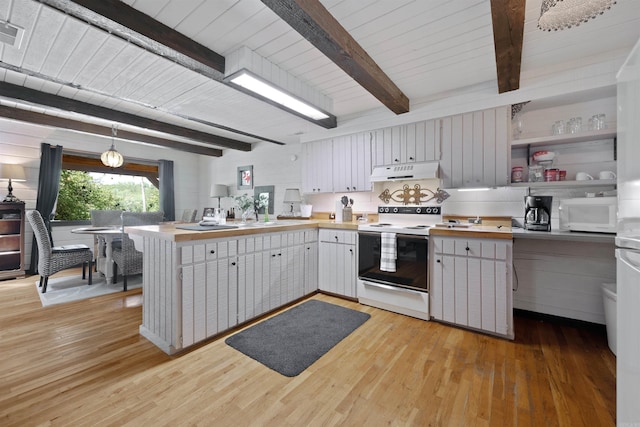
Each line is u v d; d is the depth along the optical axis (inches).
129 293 137.1
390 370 73.9
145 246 94.0
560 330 98.3
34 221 133.3
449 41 83.4
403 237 110.3
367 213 151.9
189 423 55.6
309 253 133.5
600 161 99.7
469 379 69.9
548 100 102.0
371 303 120.8
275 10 61.0
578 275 101.5
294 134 173.2
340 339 90.6
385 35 80.0
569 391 64.9
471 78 107.0
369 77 92.4
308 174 167.2
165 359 78.5
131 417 57.0
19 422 55.2
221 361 77.7
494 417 57.2
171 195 240.7
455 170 116.4
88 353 81.5
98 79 100.7
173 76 99.6
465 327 99.1
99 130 173.6
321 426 55.1
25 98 116.1
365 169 142.9
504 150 106.6
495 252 92.5
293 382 68.9
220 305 91.9
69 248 148.9
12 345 85.7
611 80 89.9
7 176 157.1
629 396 38.8
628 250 39.9
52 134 183.2
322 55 92.4
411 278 109.0
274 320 105.3
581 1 51.8
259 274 106.3
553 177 101.6
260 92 102.9
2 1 61.4
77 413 57.9
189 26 76.2
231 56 89.3
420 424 55.6
